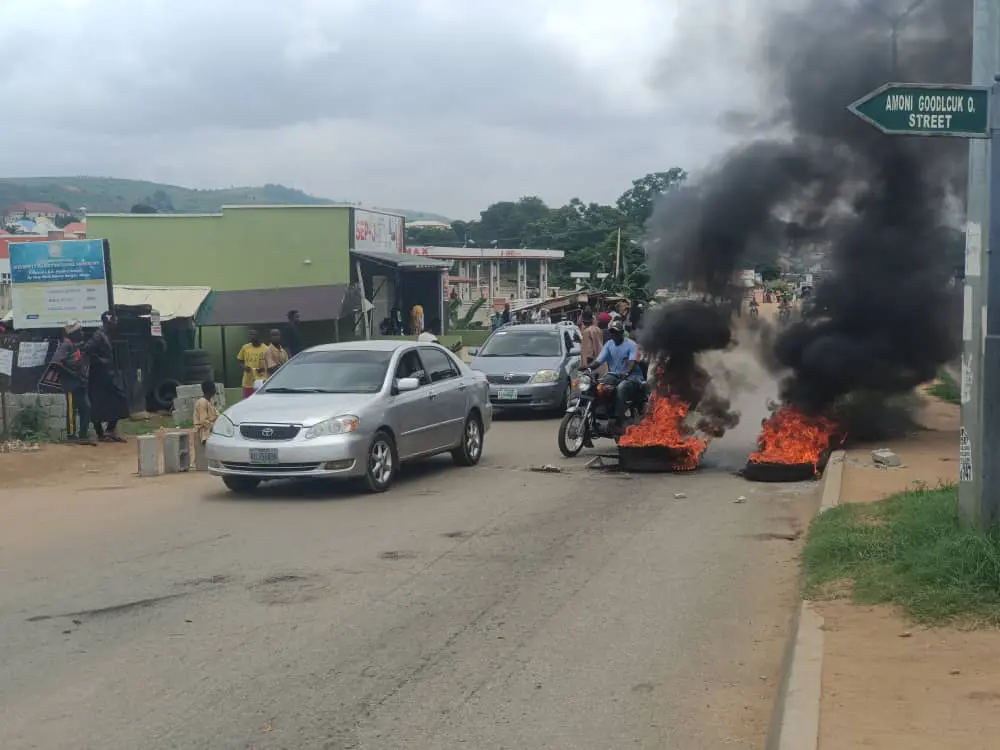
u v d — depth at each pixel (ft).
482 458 48.06
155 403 71.82
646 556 28.30
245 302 96.63
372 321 109.60
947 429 50.88
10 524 34.42
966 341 22.70
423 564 27.61
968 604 19.40
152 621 22.67
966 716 14.96
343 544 30.14
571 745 15.87
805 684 16.42
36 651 20.67
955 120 22.11
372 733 16.38
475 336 145.69
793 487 39.09
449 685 18.51
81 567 27.86
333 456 36.81
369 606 23.63
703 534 30.99
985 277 21.94
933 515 24.67
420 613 23.06
